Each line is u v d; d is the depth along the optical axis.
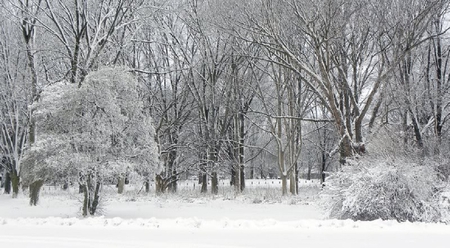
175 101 32.53
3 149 31.42
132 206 20.88
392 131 20.69
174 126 33.00
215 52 31.55
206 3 28.47
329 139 40.06
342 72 19.66
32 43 25.77
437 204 12.15
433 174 12.89
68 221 12.13
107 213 17.19
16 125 30.19
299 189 35.66
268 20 19.91
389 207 12.41
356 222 11.20
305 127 45.03
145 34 32.38
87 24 23.70
